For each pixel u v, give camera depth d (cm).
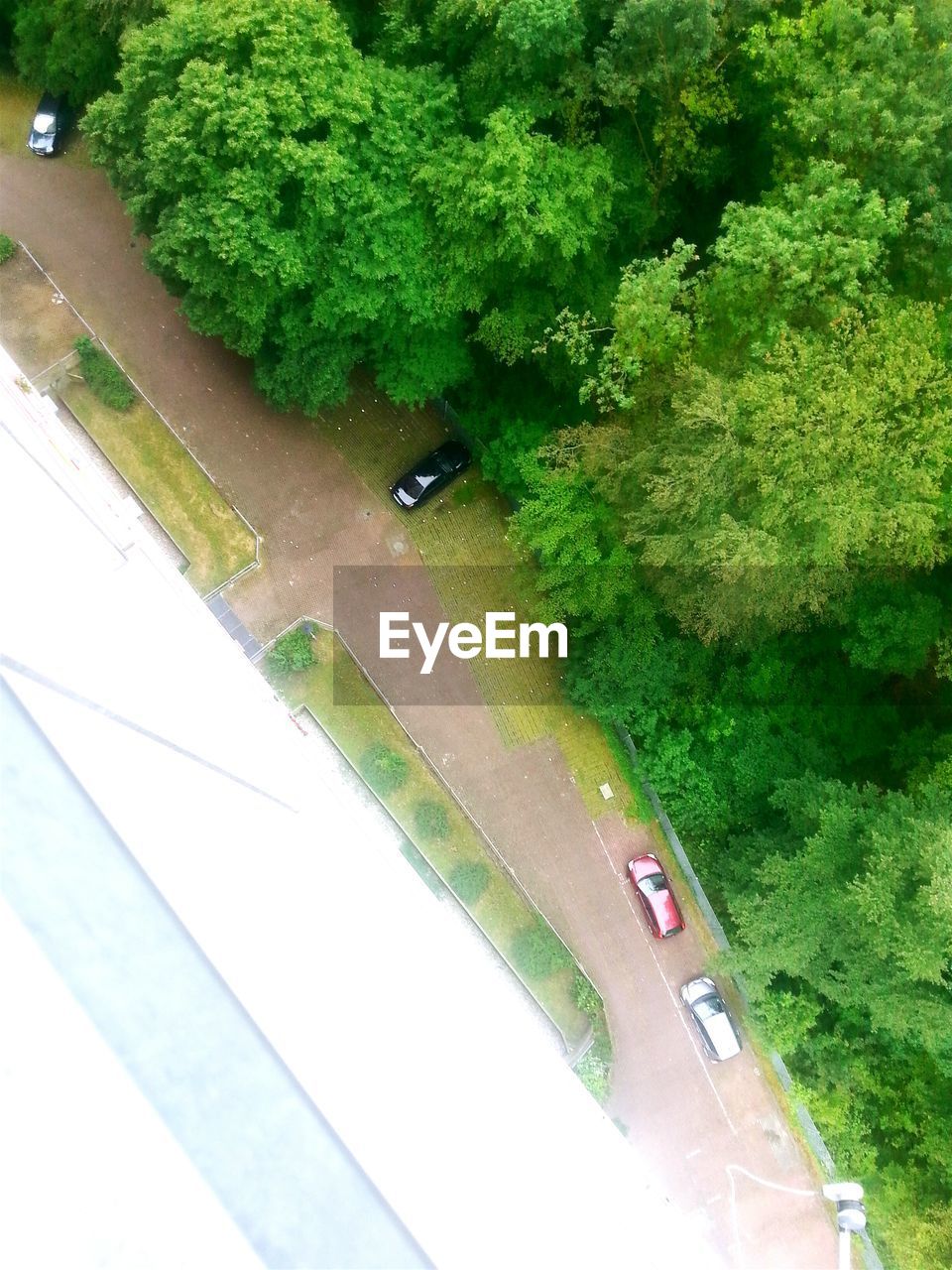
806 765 2961
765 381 2208
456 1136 1392
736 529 2262
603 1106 2786
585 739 3045
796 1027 2695
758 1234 2738
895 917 2277
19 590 1542
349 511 3128
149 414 3075
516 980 2845
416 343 2786
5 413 1678
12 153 3262
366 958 1466
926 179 2198
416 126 2442
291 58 2253
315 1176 1327
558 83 2500
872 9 2270
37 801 1411
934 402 2264
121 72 2466
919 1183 2628
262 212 2356
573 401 2997
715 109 2533
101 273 3170
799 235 2202
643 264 2388
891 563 2647
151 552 1683
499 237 2406
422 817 2909
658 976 2912
